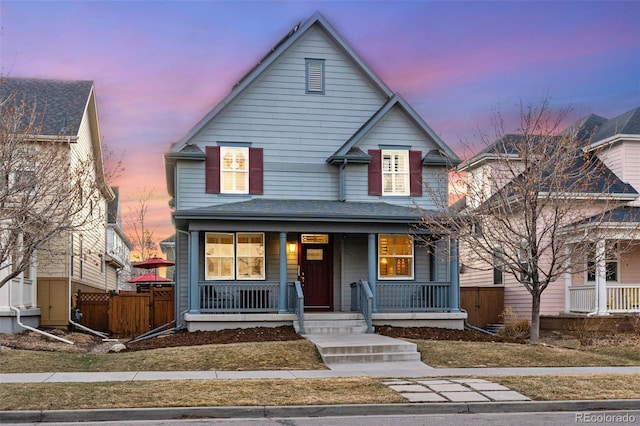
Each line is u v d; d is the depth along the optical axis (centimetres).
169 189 2341
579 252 1825
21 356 1388
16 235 1407
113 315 2131
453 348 1542
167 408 914
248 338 1650
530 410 973
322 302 2064
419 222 1875
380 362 1409
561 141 1688
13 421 883
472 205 1852
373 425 866
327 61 2117
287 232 1892
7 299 1783
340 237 2078
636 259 2245
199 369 1297
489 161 2083
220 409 920
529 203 1636
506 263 1647
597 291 1989
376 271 2077
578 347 1769
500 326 2219
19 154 1401
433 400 984
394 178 2098
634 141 2311
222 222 1834
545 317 2138
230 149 2030
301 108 2086
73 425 866
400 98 2078
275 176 2052
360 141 2080
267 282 1919
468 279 2781
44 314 2119
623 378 1188
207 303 1880
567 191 1717
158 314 2139
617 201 2164
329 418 915
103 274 3170
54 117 2219
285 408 930
